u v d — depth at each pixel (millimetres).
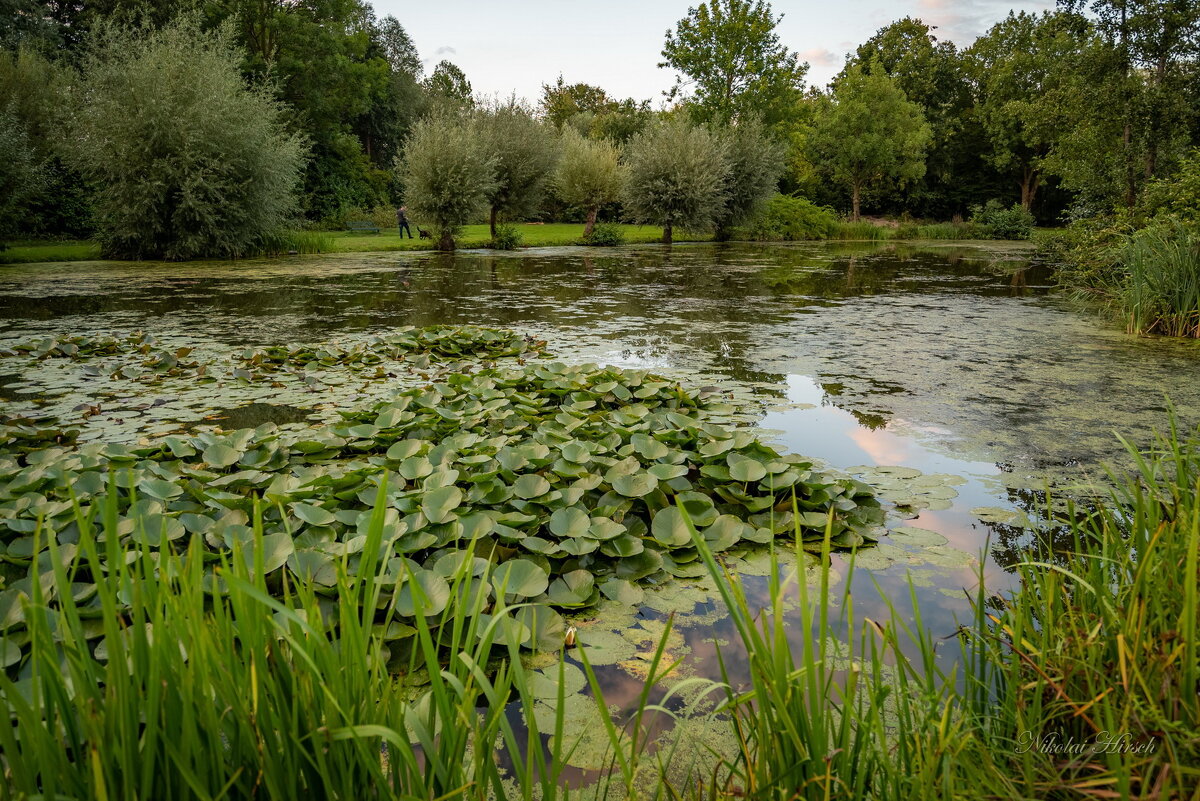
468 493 2400
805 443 3307
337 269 12398
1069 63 11125
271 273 11562
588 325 6770
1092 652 1135
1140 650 1058
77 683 779
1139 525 1285
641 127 37625
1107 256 8266
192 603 834
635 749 917
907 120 31797
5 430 3137
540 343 5590
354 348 5328
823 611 947
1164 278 6301
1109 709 947
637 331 6441
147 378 4453
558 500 2359
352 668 909
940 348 5676
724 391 4215
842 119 31359
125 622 1539
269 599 768
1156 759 830
